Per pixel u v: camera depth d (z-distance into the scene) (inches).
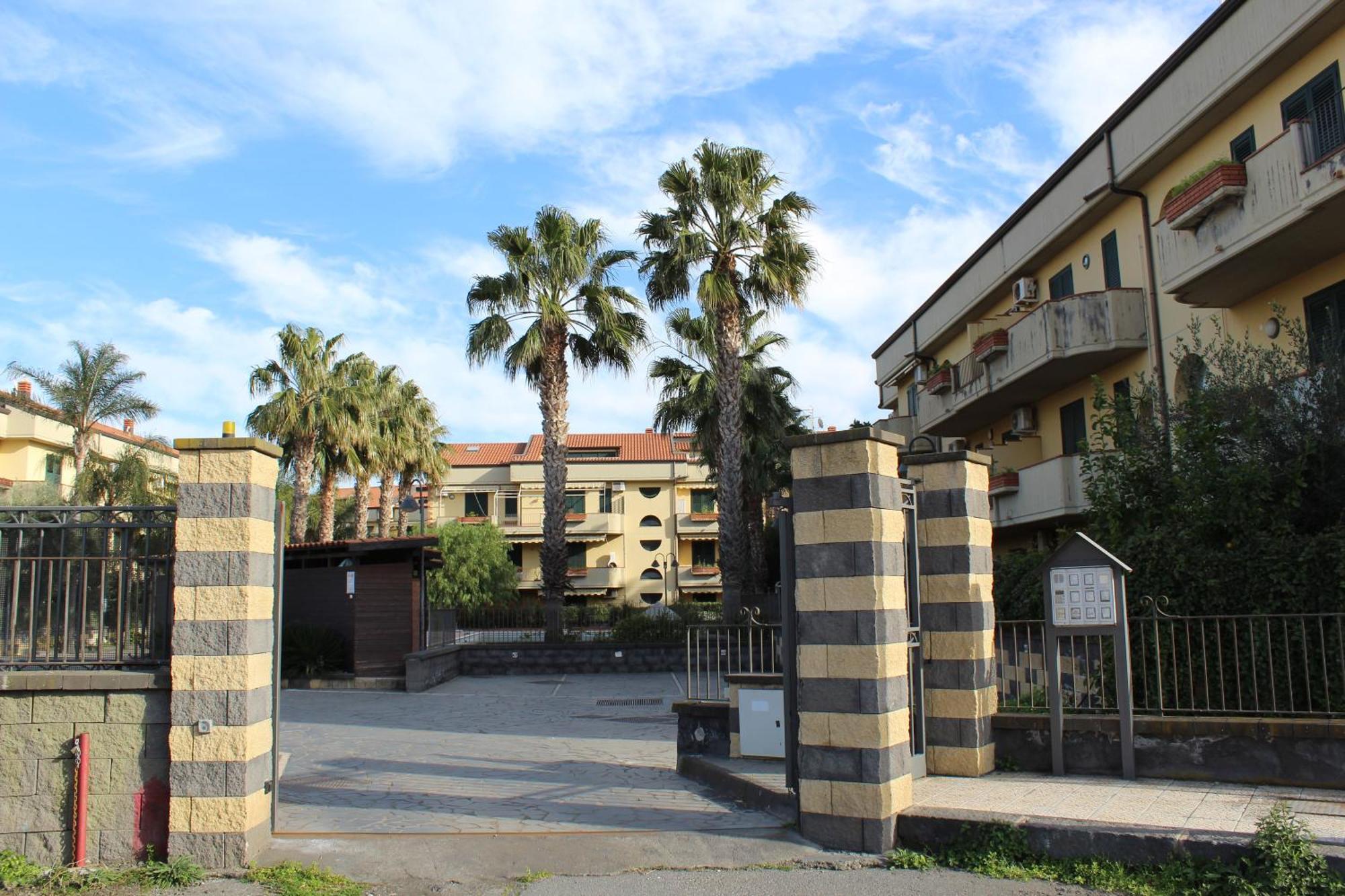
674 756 436.1
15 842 248.5
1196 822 250.8
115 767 251.4
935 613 336.5
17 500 1122.0
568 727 550.0
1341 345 459.8
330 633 840.9
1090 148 741.9
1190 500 396.8
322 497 1358.3
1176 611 360.5
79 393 1218.0
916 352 1161.4
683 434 2294.5
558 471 1015.0
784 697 298.8
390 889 239.1
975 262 982.4
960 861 253.6
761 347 1201.4
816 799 270.2
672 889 237.1
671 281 936.9
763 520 1517.0
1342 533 341.7
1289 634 333.1
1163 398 596.1
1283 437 414.0
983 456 352.2
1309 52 537.6
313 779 376.2
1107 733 321.4
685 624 997.8
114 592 263.7
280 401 1185.4
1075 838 246.8
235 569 253.6
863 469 272.2
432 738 502.6
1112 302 709.3
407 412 1510.8
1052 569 331.6
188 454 258.4
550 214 1036.5
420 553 868.6
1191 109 613.9
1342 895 214.7
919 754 319.6
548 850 264.7
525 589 2164.1
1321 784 293.4
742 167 934.4
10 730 251.9
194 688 249.9
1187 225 570.9
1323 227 497.7
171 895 230.4
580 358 1077.1
